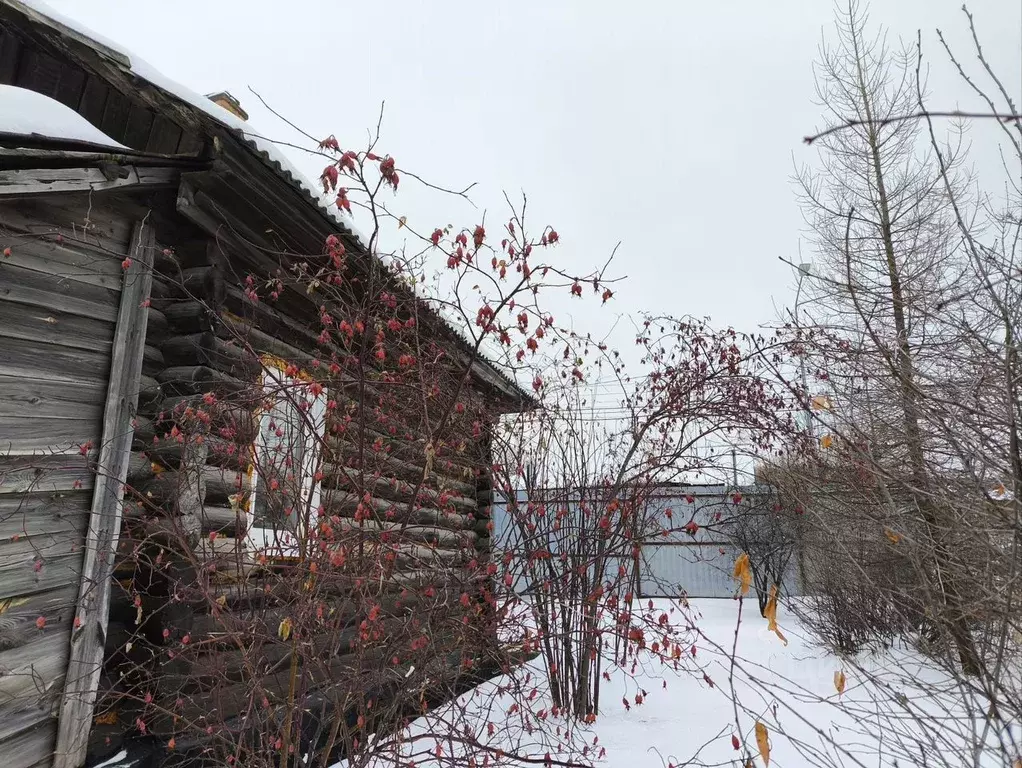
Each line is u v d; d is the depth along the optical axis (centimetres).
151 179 332
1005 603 234
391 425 366
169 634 314
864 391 340
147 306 333
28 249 298
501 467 461
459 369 375
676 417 479
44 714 280
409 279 315
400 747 291
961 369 336
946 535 282
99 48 310
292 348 457
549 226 287
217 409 313
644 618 419
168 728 313
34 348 297
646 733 458
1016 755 220
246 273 418
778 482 407
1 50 341
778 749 411
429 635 306
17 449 285
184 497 334
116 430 322
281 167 366
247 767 269
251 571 320
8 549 277
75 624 294
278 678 363
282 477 312
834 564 600
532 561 421
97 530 307
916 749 315
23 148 278
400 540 296
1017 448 230
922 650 289
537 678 559
